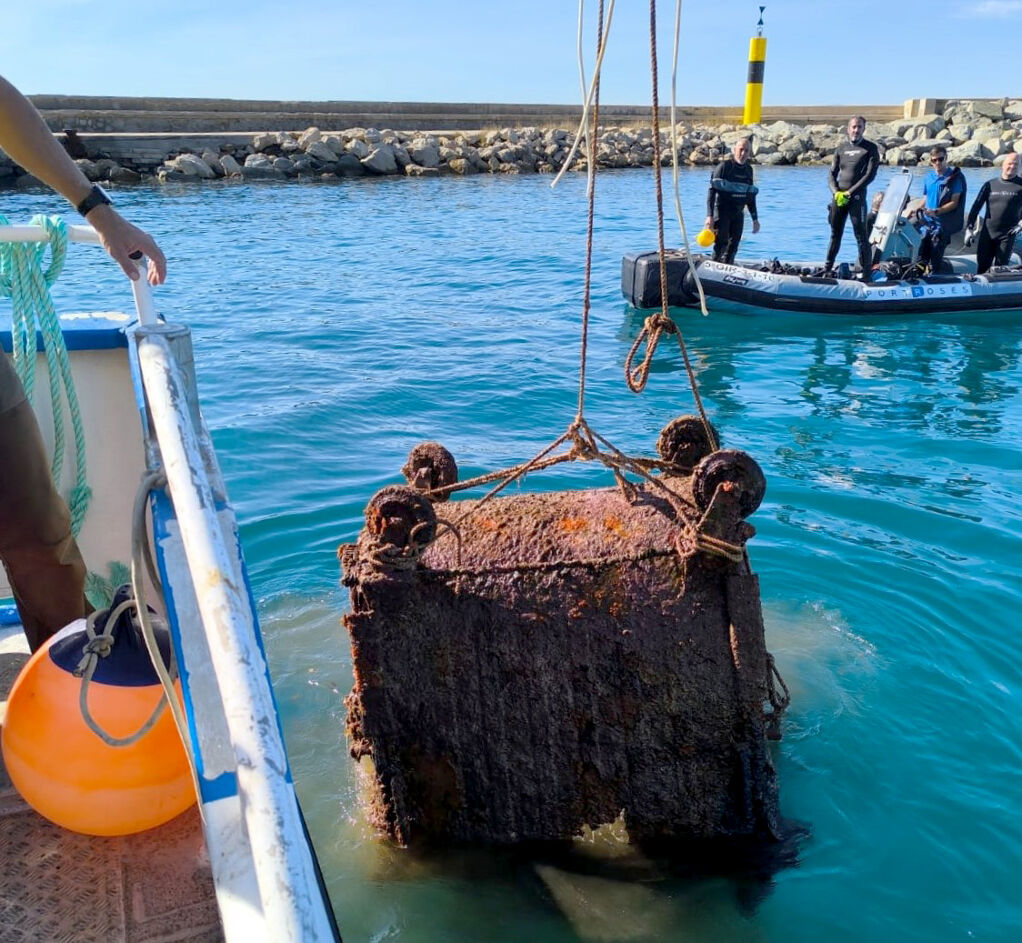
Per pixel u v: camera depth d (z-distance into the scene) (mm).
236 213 28156
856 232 14586
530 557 3631
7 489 2688
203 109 44812
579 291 16531
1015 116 52969
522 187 36344
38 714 2314
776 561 6316
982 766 4379
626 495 3818
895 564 6262
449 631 3568
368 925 3494
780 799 4156
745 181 15109
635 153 46688
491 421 9516
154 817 2363
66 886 2244
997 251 15086
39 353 3514
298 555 6402
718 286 14500
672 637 3582
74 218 25297
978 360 12109
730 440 8984
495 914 3545
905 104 56219
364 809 4020
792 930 3512
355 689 3822
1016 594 5863
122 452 3652
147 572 2539
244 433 8805
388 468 8055
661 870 3725
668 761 3682
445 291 16609
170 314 14438
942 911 3602
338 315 14469
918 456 8523
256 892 1668
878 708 4773
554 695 3607
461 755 3660
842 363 11984
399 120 48875
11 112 2500
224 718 1891
